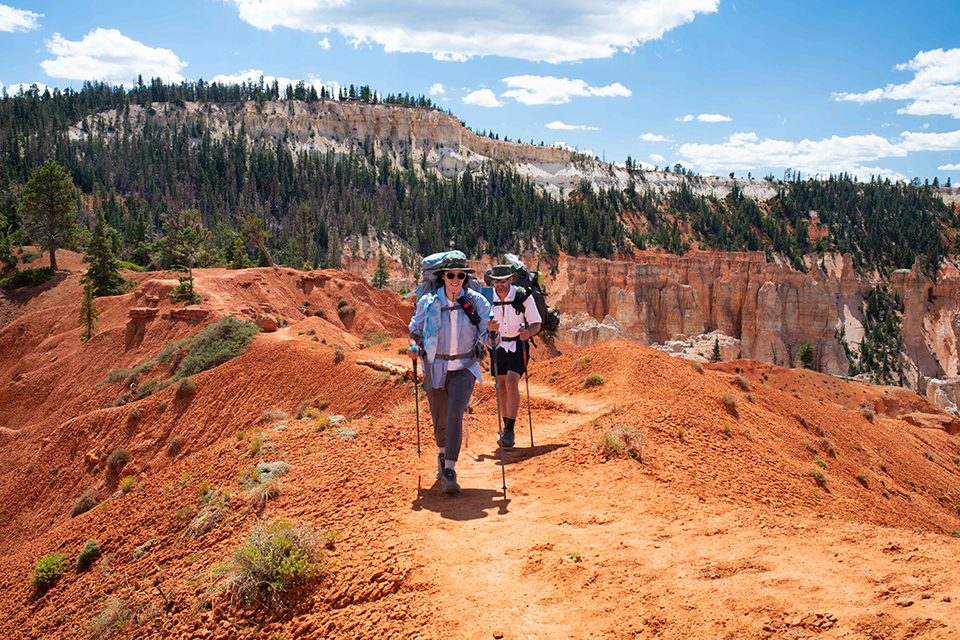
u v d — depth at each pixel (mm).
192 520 9578
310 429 12039
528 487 8250
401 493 8133
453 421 7910
